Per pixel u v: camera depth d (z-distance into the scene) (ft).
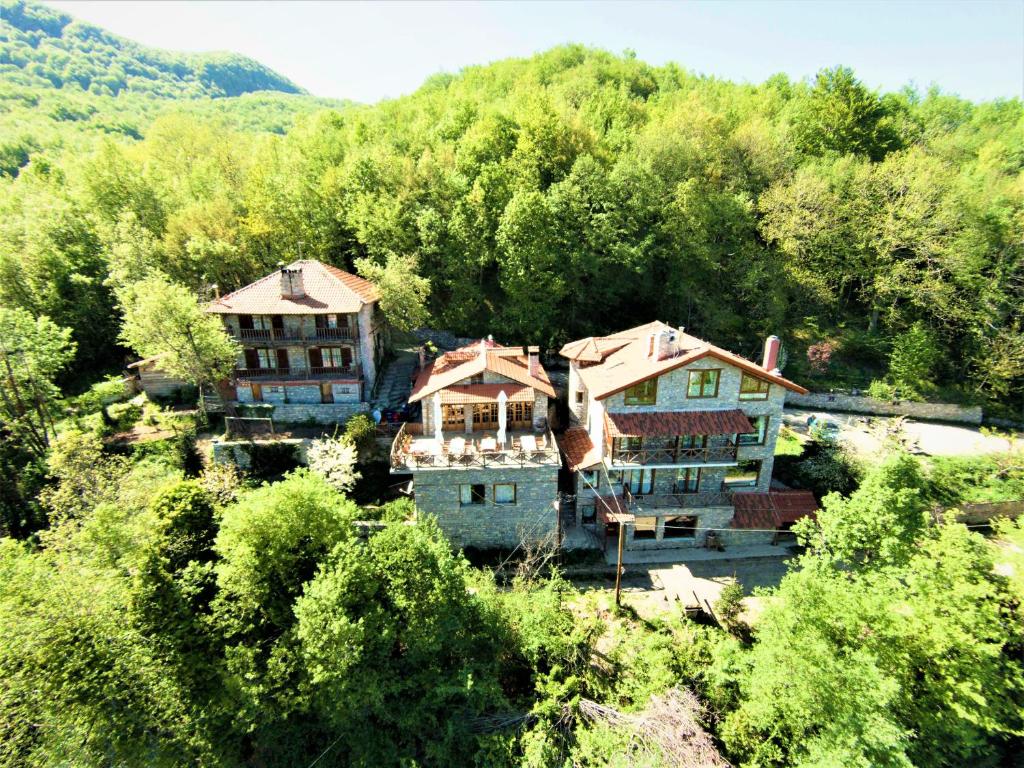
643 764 61.31
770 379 102.01
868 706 61.87
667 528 108.47
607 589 97.09
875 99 203.31
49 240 156.66
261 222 150.30
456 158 167.63
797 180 168.45
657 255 160.35
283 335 125.29
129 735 61.67
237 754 66.28
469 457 97.96
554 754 65.10
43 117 377.30
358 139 193.26
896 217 166.91
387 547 70.08
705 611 87.92
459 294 150.82
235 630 65.87
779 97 249.55
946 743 67.77
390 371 146.51
